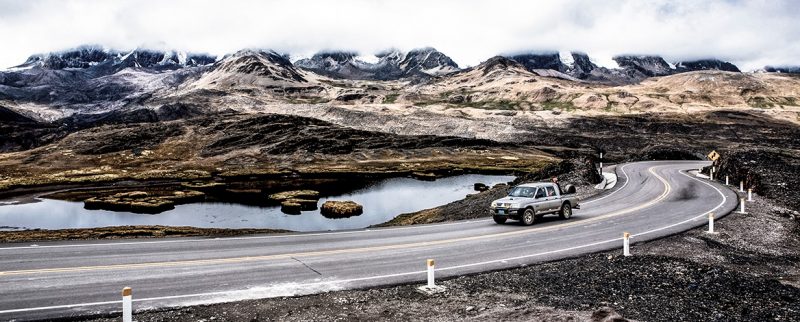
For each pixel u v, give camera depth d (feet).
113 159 409.69
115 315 35.99
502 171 353.51
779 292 46.21
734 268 55.77
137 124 542.98
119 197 211.00
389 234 72.74
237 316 36.35
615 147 556.51
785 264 60.95
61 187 268.21
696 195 118.62
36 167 376.27
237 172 339.57
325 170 357.82
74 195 233.35
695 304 40.91
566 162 164.25
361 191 240.12
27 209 189.06
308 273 48.73
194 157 430.61
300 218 158.92
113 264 50.75
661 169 189.06
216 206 191.01
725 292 44.80
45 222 156.25
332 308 38.37
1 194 239.30
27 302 38.29
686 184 141.08
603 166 205.36
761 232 76.28
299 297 41.09
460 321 35.17
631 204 106.83
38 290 41.39
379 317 36.37
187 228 113.29
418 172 337.72
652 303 40.81
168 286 43.39
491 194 134.31
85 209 188.03
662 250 61.67
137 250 58.49
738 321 37.17
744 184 132.57
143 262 51.93
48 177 311.27
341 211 164.55
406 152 484.74
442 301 40.27
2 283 43.27
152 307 37.81
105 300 39.14
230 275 47.50
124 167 380.58
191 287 43.27
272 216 164.45
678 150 262.88
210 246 61.87
